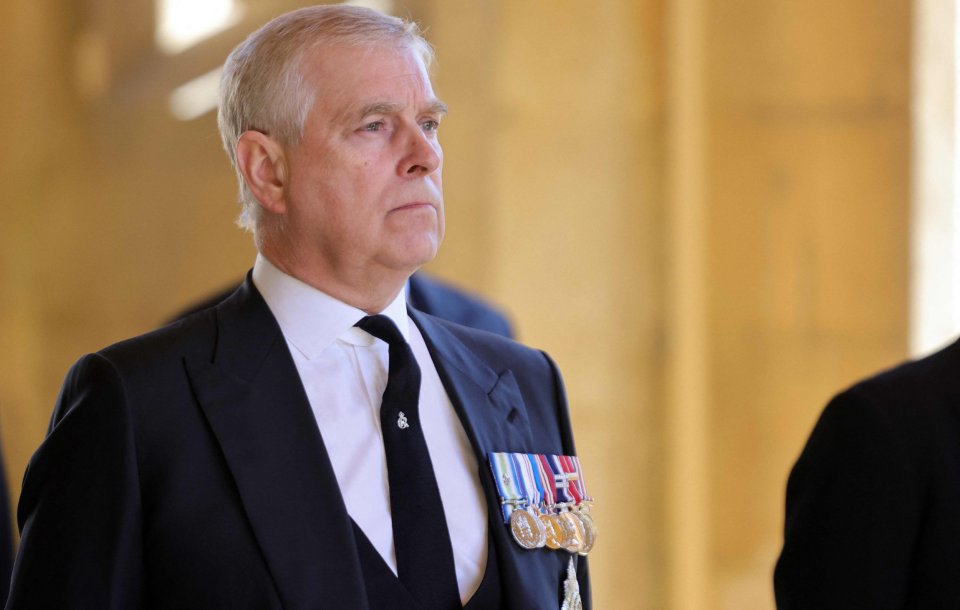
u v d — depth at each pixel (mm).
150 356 5840
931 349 14047
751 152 14414
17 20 16594
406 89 5980
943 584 6762
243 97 6102
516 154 14711
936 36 13961
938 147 14008
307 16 6102
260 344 5977
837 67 14133
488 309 11688
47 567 5387
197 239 16516
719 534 14586
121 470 5508
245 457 5645
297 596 5434
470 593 5828
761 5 14336
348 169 5898
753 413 14484
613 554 14680
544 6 14711
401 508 5797
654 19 14586
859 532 6840
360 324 6094
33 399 16469
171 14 16734
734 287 14508
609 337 14680
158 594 5484
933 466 6902
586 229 14664
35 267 16562
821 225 14227
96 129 16719
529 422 6527
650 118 14586
